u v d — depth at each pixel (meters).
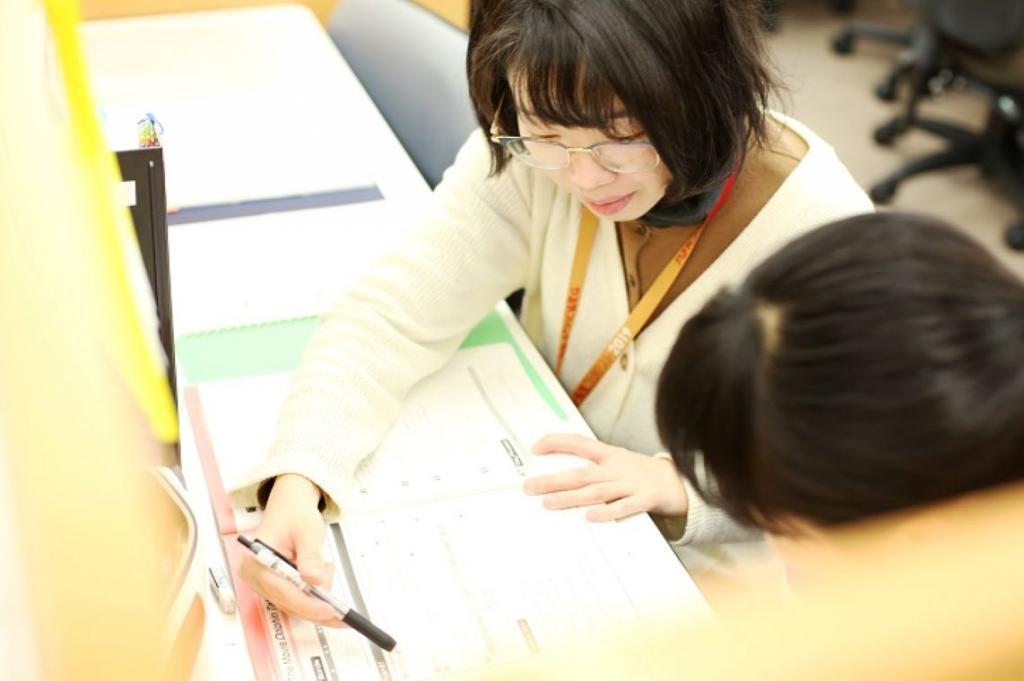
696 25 0.91
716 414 0.63
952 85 3.31
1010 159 3.08
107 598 0.30
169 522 0.71
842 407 0.56
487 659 0.86
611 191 1.03
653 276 1.20
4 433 0.30
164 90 1.89
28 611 0.31
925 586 0.24
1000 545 0.24
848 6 4.15
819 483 0.58
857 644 0.24
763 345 0.61
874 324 0.56
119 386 0.34
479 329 1.35
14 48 0.32
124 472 0.30
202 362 1.23
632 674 0.27
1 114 0.31
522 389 1.24
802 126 1.20
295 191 1.61
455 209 1.28
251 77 1.96
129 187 0.79
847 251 0.59
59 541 0.30
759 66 0.99
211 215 1.53
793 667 0.24
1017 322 0.56
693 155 0.97
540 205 1.26
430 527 1.01
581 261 1.26
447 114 1.72
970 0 2.69
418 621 0.91
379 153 1.73
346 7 2.16
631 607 0.92
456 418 1.18
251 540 0.93
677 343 0.67
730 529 1.05
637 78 0.90
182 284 1.37
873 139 3.33
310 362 1.16
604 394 1.26
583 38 0.89
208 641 0.84
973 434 0.54
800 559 0.67
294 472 1.03
